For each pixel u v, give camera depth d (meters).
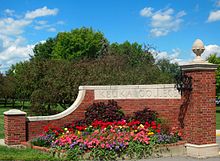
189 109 11.99
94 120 13.34
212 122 11.79
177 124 12.77
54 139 12.23
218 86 45.44
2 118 31.19
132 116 13.53
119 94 14.01
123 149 11.12
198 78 11.68
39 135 13.36
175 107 12.91
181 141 12.05
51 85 21.78
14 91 50.34
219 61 46.09
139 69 24.70
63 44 63.06
